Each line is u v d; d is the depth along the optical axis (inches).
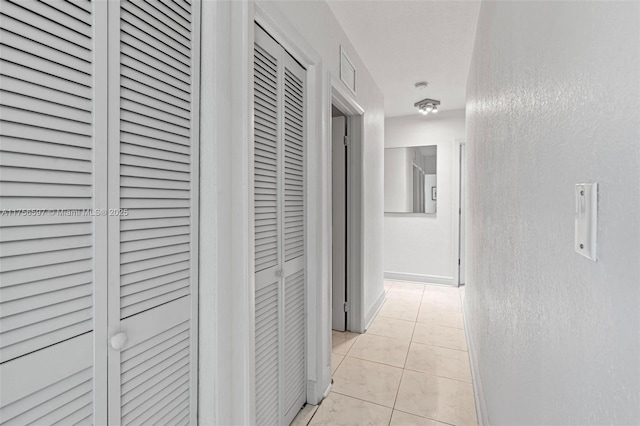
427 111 155.1
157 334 36.9
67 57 27.4
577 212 22.0
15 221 24.4
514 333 41.1
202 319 43.0
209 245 42.6
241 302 47.2
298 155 69.6
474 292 94.0
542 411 29.5
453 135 170.9
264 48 55.6
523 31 37.3
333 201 116.8
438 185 174.6
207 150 42.4
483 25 72.2
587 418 20.4
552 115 27.6
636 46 15.3
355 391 79.1
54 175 26.8
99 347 30.4
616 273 17.0
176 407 39.8
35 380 25.7
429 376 85.8
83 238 29.0
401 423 67.8
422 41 96.0
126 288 33.1
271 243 59.1
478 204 84.3
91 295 29.7
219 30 42.5
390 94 144.3
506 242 47.0
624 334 16.2
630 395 15.6
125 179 32.9
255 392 53.5
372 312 126.7
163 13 36.9
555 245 26.7
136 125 33.9
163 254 37.6
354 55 100.0
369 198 122.0
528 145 35.2
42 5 25.6
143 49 34.4
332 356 97.1
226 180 43.9
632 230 15.6
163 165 37.4
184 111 40.2
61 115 27.2
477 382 75.4
